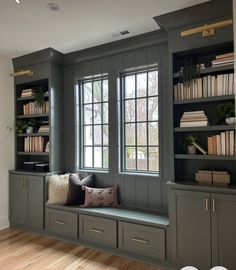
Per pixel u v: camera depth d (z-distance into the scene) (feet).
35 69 11.77
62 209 10.18
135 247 8.44
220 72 8.07
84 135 11.78
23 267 8.00
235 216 6.81
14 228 11.71
